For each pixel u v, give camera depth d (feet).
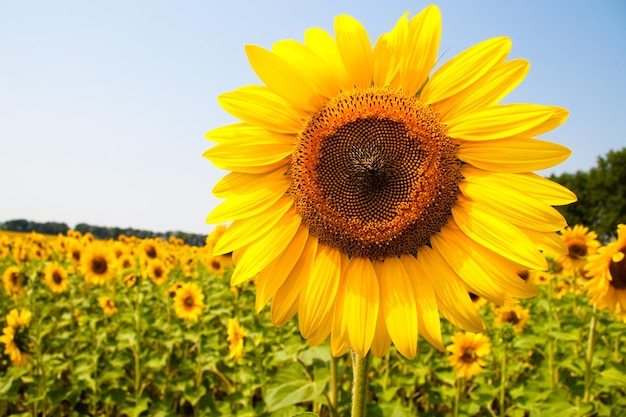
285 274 1.32
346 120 1.28
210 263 5.33
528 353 3.67
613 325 2.22
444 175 1.24
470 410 2.79
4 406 3.36
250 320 4.28
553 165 1.18
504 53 1.22
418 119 1.26
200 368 3.40
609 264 2.05
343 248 1.31
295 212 1.35
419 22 1.26
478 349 2.80
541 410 2.02
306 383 1.70
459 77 1.23
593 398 2.57
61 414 3.32
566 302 3.94
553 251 1.17
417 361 3.30
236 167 1.31
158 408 3.02
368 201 1.30
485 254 1.21
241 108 1.30
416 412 3.02
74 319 4.99
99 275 4.87
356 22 1.28
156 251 5.64
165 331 4.14
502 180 1.20
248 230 1.32
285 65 1.27
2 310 5.07
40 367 3.10
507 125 1.19
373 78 1.31
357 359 1.28
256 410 2.74
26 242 7.44
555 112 1.17
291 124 1.32
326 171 1.32
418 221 1.26
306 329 1.27
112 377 3.31
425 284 1.26
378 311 1.25
